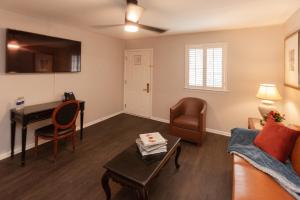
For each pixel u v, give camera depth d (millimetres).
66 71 3498
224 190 2094
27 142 3018
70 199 1918
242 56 3561
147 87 4855
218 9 2475
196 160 2773
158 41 4535
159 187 2137
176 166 2539
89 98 4195
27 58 2842
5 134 2723
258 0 2168
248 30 3461
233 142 2322
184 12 2598
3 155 2711
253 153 1941
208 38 3838
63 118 2676
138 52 4902
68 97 3473
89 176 2320
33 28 2934
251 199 1344
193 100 3904
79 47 3721
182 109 3863
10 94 2736
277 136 1936
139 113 5098
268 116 2514
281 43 3229
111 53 4719
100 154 2906
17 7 2488
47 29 3145
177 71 4328
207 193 2045
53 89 3367
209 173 2428
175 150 2346
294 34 2539
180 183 2215
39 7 2480
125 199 1926
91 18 2988
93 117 4367
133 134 3775
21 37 2734
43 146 3127
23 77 2883
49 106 2980
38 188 2068
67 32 3512
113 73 4863
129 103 5262
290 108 2834
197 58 4004
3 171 2379
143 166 1782
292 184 1480
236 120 3740
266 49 3352
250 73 3523
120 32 4102
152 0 2186
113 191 2051
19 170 2408
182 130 3381
